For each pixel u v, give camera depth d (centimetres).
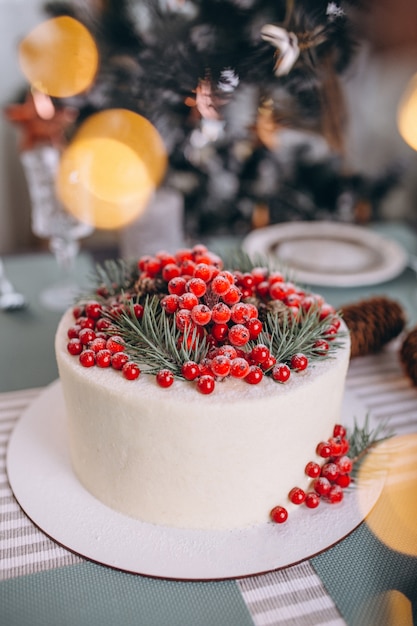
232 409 42
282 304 48
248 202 98
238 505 45
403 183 116
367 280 78
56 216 80
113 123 79
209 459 43
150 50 59
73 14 68
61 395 60
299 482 47
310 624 39
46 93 70
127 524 46
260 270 52
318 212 102
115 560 43
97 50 65
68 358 47
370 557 45
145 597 41
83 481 49
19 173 119
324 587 42
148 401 42
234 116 82
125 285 52
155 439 43
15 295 79
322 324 48
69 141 83
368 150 137
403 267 83
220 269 50
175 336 45
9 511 48
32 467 51
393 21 61
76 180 76
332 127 65
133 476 45
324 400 46
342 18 48
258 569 43
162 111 65
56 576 43
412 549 45
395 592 42
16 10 104
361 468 51
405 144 135
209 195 96
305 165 100
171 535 45
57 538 45
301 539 45
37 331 72
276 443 44
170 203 84
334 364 47
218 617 40
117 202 84
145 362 45
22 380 64
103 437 45
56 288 81
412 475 51
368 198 103
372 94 130
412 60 126
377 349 66
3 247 124
